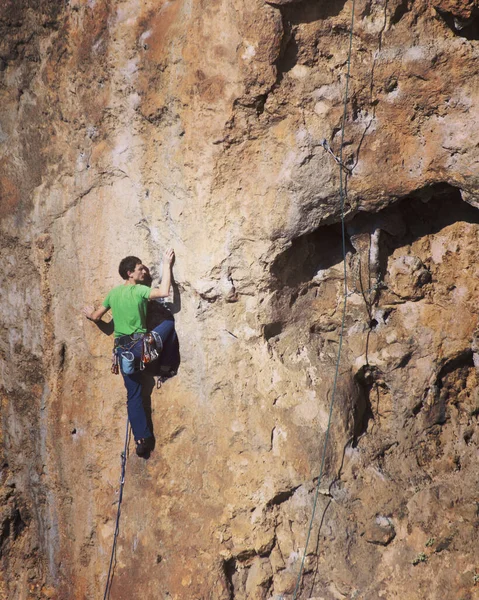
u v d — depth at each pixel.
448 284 5.77
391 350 5.93
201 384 6.00
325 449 5.82
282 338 6.03
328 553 5.78
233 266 5.75
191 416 6.04
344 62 5.25
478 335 5.71
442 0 4.86
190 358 6.00
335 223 5.88
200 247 5.74
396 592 5.61
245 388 5.90
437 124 5.20
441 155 5.23
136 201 5.97
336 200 5.51
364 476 5.91
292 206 5.52
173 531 6.06
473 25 5.02
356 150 5.39
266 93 5.32
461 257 5.69
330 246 6.00
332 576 5.75
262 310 5.87
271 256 5.67
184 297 5.95
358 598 5.67
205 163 5.58
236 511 5.88
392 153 5.36
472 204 5.34
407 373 5.96
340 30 5.20
